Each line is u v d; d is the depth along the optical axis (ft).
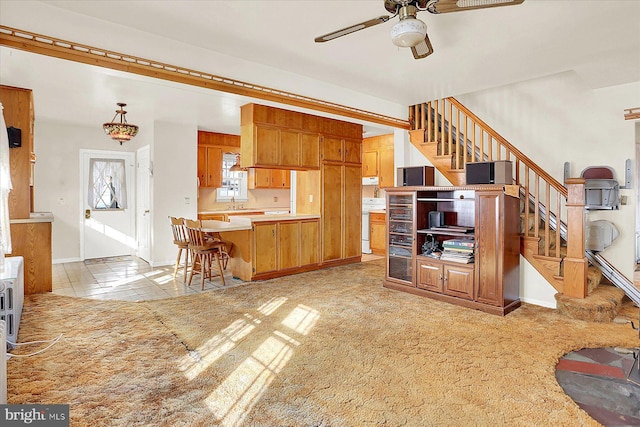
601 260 13.74
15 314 9.21
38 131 19.57
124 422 6.15
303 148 17.34
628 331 10.28
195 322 10.89
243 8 8.61
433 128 17.92
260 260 16.24
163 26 9.63
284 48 10.97
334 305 12.58
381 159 23.71
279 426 6.09
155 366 8.13
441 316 11.47
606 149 13.80
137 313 11.64
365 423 6.18
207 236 16.39
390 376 7.75
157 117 18.62
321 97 14.08
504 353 8.86
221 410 6.53
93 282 15.94
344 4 8.39
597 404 6.84
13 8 8.27
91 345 9.19
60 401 6.73
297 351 8.94
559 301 11.75
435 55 11.30
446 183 16.62
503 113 16.48
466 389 7.26
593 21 9.00
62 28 8.84
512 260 12.25
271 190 27.53
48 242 14.19
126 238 22.76
